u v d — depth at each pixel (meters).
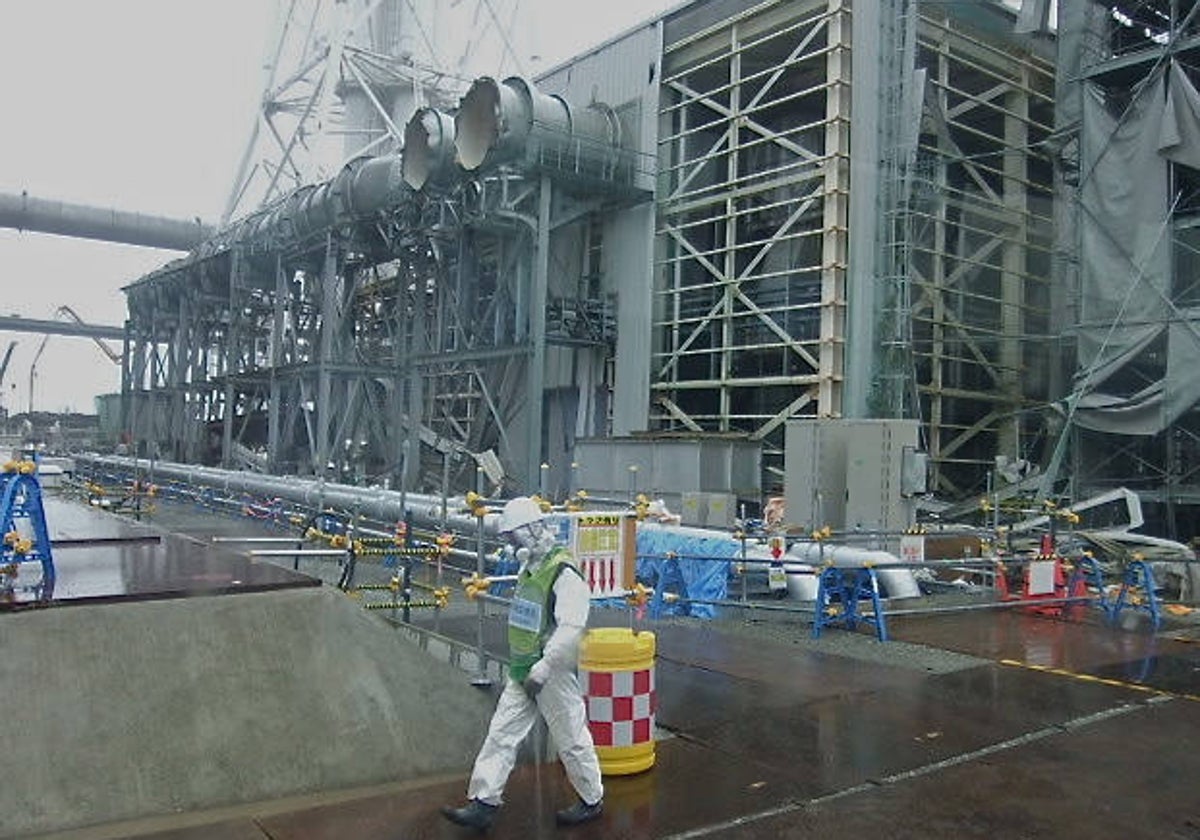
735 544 13.23
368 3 42.75
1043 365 28.48
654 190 28.16
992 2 27.73
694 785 6.34
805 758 6.93
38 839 5.30
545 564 5.73
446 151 26.94
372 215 31.12
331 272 32.12
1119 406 21.86
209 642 6.48
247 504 22.56
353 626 7.09
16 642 5.89
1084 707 8.50
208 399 45.66
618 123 28.42
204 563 7.95
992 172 27.80
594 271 30.36
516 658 5.72
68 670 5.94
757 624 12.23
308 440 38.12
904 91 23.77
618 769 6.45
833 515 17.95
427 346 34.84
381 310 39.72
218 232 44.31
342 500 19.31
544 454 31.28
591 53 30.73
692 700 8.45
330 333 31.94
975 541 18.58
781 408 24.97
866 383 23.22
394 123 41.34
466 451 28.44
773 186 24.89
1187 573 16.56
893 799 6.15
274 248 36.03
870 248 23.48
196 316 44.03
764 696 8.62
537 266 26.30
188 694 6.21
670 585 13.70
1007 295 28.16
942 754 7.09
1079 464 22.88
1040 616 13.29
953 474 26.61
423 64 43.31
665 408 27.66
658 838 5.47
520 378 30.36
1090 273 22.97
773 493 24.34
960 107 26.97
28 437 18.09
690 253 27.20
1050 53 29.11
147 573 7.35
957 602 14.00
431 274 34.25
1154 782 6.57
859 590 11.80
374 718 6.76
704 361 27.00
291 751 6.33
